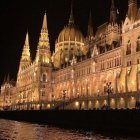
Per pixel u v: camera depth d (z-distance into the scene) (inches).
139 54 4539.9
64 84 7362.2
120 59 5167.3
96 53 6033.5
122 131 2618.1
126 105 4173.2
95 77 5895.7
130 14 4982.8
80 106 5502.0
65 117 3742.6
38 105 7578.7
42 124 4097.0
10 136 2433.6
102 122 2940.5
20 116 5487.2
